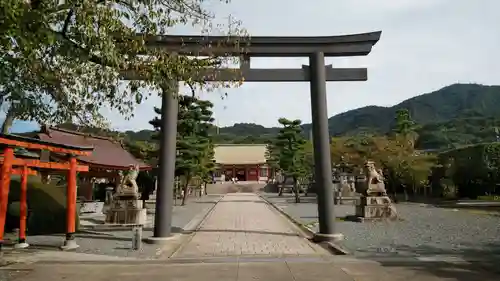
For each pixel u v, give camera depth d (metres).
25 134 21.28
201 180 43.25
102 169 24.00
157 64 7.84
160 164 13.20
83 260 9.75
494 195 29.62
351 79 13.64
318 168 13.20
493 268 8.26
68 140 22.88
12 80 7.51
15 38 5.83
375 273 7.89
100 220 20.02
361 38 13.32
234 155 81.19
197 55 10.36
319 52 13.41
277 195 48.81
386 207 18.78
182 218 21.55
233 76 10.70
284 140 33.81
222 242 12.96
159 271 8.37
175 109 13.36
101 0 6.71
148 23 7.36
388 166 31.69
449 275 7.63
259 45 13.29
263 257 10.05
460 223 17.17
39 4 6.11
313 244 12.39
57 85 8.33
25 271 8.42
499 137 50.16
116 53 7.01
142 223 17.75
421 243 12.02
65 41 6.79
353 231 15.05
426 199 32.75
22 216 12.07
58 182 25.08
